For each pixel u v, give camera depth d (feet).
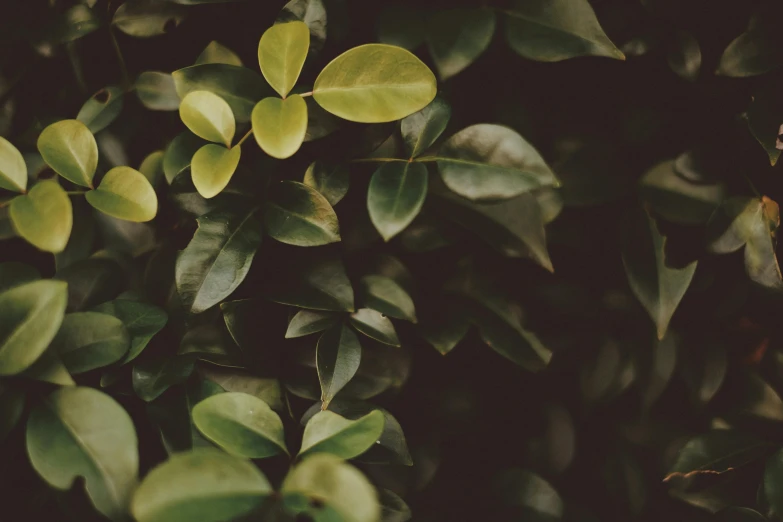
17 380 1.36
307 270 1.47
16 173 1.38
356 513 1.27
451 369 1.55
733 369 1.56
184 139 1.48
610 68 1.50
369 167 1.48
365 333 1.46
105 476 1.32
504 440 1.56
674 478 1.55
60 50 1.54
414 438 1.54
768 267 1.49
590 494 1.57
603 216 1.51
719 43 1.49
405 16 1.46
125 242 1.51
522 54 1.42
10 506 1.44
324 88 1.38
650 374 1.55
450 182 1.41
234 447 1.34
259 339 1.47
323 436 1.36
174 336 1.47
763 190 1.50
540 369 1.52
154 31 1.53
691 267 1.47
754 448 1.53
